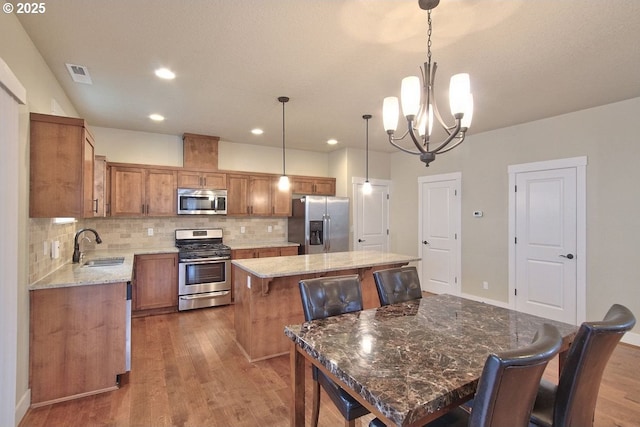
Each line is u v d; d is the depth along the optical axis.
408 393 1.12
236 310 3.47
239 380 2.65
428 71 1.96
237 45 2.30
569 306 3.75
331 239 5.46
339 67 2.63
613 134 3.42
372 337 1.64
